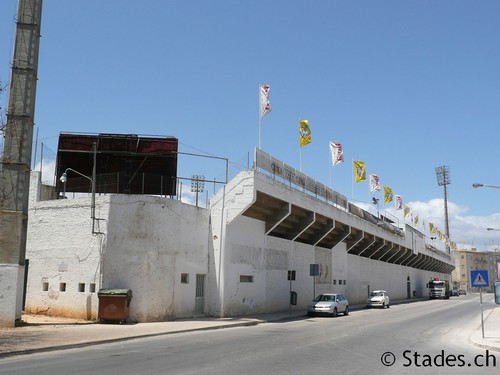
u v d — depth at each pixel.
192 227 27.27
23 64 21.38
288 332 21.66
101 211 23.94
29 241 25.81
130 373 10.78
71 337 16.97
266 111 32.56
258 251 32.62
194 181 28.91
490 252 175.50
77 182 29.33
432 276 109.50
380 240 59.84
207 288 28.38
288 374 10.99
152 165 30.59
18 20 21.73
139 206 23.98
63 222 24.95
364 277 57.62
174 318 24.91
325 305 33.25
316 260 42.97
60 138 29.50
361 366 12.41
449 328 25.16
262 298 32.78
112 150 29.61
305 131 37.69
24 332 18.19
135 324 22.20
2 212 20.14
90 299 23.39
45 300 24.73
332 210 41.81
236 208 28.66
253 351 14.84
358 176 50.84
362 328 24.31
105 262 23.34
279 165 32.88
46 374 10.61
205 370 11.29
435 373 11.84
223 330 22.33
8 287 19.77
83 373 10.75
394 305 56.50
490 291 169.25
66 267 24.41
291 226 37.75
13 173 20.52
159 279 23.95
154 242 23.98
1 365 11.91
